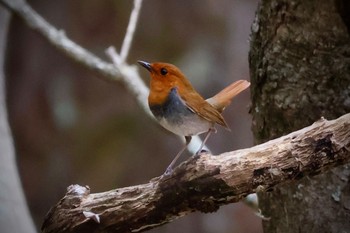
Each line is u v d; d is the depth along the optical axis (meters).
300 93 5.36
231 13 7.86
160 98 5.33
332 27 5.34
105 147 7.85
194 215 7.53
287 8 5.36
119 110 7.88
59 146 7.90
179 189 5.25
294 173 5.24
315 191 5.36
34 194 7.86
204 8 7.80
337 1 5.33
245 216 7.57
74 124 7.92
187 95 5.32
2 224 5.67
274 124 5.38
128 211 5.27
